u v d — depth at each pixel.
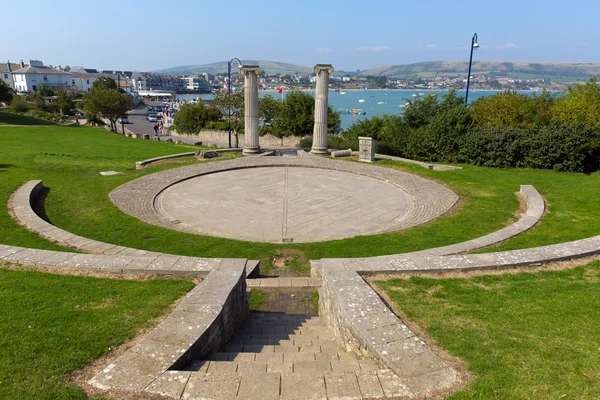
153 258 9.09
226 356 5.55
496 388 4.40
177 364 4.79
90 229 13.79
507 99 28.70
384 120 35.06
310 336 7.20
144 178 21.14
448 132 26.97
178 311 6.05
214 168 23.64
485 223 14.59
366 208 17.12
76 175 21.61
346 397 4.21
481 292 7.57
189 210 16.62
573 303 6.94
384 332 5.52
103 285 7.77
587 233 12.68
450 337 5.66
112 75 170.75
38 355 4.98
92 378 4.52
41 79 115.75
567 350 5.26
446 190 19.33
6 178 19.16
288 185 20.62
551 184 19.80
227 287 7.09
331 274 7.91
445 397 4.25
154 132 61.53
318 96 28.48
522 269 8.91
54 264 8.76
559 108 26.89
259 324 8.15
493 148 24.84
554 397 4.27
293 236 14.02
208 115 56.78
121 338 5.53
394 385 4.40
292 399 4.15
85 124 62.94
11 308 6.36
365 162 25.78
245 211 16.59
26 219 13.40
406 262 8.83
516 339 5.60
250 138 28.92
